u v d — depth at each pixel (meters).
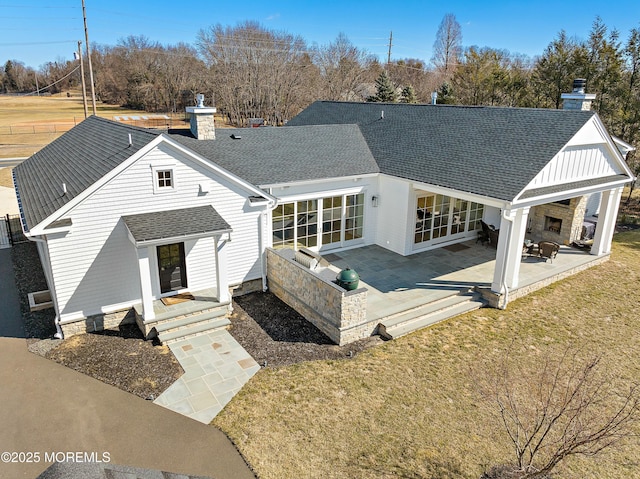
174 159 12.04
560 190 13.84
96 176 11.52
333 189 16.27
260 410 9.14
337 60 68.88
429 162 16.05
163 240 10.98
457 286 14.28
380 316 12.23
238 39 64.00
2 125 59.75
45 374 10.20
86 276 11.57
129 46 86.06
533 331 12.59
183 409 9.15
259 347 11.40
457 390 9.90
